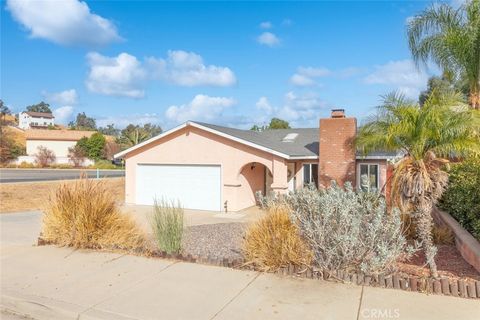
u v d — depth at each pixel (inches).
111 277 247.3
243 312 190.9
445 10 456.4
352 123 638.5
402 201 253.8
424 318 179.5
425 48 470.0
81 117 5039.4
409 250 239.9
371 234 230.5
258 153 660.7
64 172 1599.4
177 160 726.5
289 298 206.4
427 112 264.2
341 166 643.5
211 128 689.0
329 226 239.0
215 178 695.7
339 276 230.5
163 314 190.2
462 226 341.1
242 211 682.8
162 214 314.3
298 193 281.9
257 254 258.8
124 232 322.3
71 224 328.8
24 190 869.8
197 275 247.8
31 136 2263.8
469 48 441.7
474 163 384.5
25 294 219.8
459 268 257.0
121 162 2042.3
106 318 188.1
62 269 266.5
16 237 417.4
